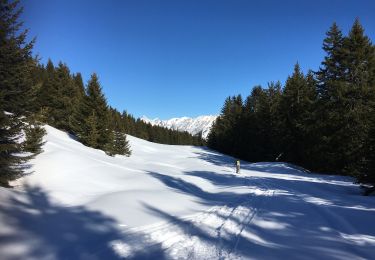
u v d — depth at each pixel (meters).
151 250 7.11
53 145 21.95
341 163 31.06
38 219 8.99
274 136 48.44
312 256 6.96
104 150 31.73
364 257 6.91
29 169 15.38
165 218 10.09
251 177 24.77
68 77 43.28
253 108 64.69
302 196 15.71
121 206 11.05
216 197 15.37
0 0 12.27
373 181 18.44
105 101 32.59
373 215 10.72
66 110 39.75
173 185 17.61
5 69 12.48
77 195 12.90
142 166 27.86
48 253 6.76
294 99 43.62
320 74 33.84
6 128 12.54
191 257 6.75
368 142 18.97
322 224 9.70
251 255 6.96
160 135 112.88
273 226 9.50
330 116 30.62
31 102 13.52
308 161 38.81
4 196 10.50
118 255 6.74
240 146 60.44
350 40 31.42
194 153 52.28
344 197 15.55
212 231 8.79
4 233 7.57
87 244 7.40
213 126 75.06
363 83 29.67
